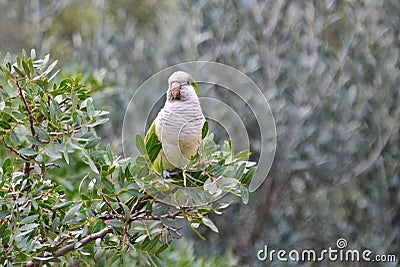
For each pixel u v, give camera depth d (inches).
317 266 434.9
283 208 438.3
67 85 154.4
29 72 143.8
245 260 434.0
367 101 405.1
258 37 420.2
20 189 150.3
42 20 545.6
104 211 148.9
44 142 140.6
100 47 491.2
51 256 152.6
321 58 410.6
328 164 419.2
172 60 450.3
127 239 146.5
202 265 269.9
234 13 429.1
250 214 434.6
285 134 415.2
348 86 412.5
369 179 429.7
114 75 459.2
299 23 412.5
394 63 406.6
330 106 410.6
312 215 438.6
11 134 145.4
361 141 413.7
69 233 153.5
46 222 157.1
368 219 433.7
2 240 145.2
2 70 143.3
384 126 408.2
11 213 144.6
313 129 412.5
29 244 146.4
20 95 142.2
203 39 431.2
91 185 144.7
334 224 435.2
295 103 413.7
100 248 150.9
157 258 151.5
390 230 432.1
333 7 405.7
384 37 407.8
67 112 147.2
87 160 143.2
